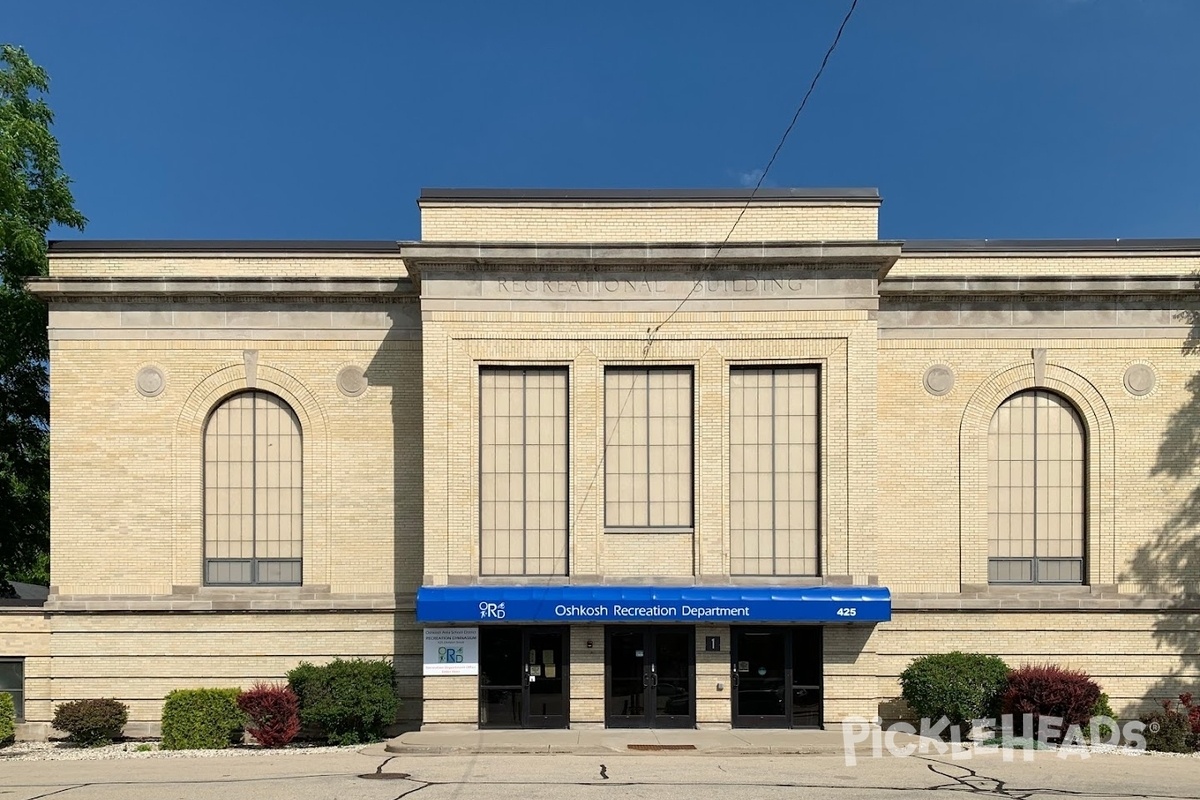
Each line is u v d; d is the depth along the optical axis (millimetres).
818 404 19812
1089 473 21094
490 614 18891
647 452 19875
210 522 21188
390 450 21125
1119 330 21266
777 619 18812
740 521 19766
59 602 20609
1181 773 15977
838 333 19641
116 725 19781
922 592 20828
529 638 19625
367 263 21828
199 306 21281
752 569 19656
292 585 21016
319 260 21797
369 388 21234
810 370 19922
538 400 19953
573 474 19625
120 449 21047
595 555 19500
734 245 19500
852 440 19484
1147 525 20984
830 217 20312
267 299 21250
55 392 21078
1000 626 20734
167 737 19125
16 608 20766
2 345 24891
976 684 19125
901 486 21047
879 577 20812
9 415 26703
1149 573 20891
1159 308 21266
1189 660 20672
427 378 19609
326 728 19281
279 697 19000
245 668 20609
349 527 20953
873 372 19547
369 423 21172
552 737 18531
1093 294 21062
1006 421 21359
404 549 20922
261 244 21750
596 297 19828
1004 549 21125
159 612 20625
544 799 13617
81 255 21594
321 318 21312
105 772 16328
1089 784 14898
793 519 19719
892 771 15836
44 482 27266
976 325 21281
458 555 19375
